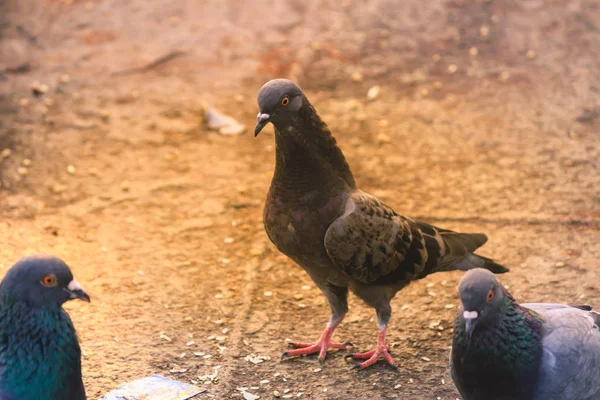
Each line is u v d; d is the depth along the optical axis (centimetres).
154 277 879
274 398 690
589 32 1489
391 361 726
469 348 574
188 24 1559
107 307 822
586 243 915
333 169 693
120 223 988
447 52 1452
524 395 575
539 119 1226
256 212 1016
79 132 1210
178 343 766
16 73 1380
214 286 863
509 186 1049
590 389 580
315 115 680
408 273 730
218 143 1194
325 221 689
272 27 1551
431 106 1283
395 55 1447
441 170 1099
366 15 1586
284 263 906
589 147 1137
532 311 589
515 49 1448
